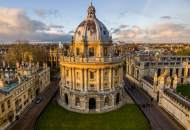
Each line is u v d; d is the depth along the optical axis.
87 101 80.62
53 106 86.94
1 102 62.75
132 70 133.50
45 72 116.81
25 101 83.31
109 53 88.56
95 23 85.50
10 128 66.25
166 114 77.88
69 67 83.25
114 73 84.50
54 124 69.50
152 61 122.38
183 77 126.62
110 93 82.19
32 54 156.50
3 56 165.50
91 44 83.31
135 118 74.44
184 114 66.75
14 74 89.62
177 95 78.19
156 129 65.69
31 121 71.56
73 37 90.12
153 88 94.81
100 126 68.31
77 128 66.88
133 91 109.44
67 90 85.00
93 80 81.31
